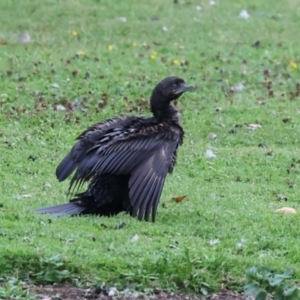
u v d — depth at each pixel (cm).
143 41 2189
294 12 2520
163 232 1126
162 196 1288
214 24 2359
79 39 2173
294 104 1842
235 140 1622
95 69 1942
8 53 2014
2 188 1301
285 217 1216
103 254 1038
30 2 2402
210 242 1106
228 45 2192
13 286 969
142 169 1142
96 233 1102
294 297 958
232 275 1024
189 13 2436
